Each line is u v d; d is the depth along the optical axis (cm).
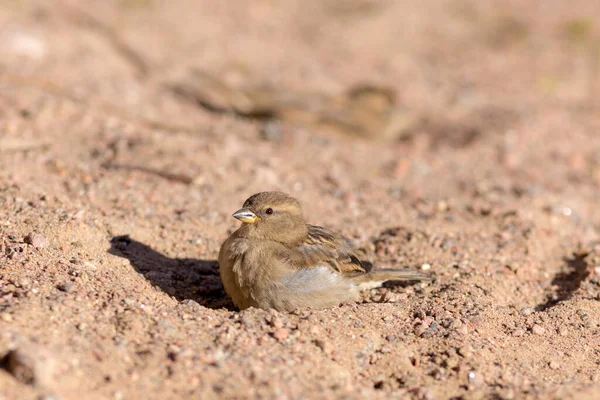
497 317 1024
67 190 1276
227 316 927
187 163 1460
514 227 1345
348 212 1397
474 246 1255
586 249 1288
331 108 1903
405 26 2959
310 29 2880
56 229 1075
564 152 1866
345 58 2595
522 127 1978
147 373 773
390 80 2381
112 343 811
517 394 823
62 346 783
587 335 1001
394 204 1449
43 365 723
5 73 1823
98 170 1377
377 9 3084
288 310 1010
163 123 1738
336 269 1033
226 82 2122
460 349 907
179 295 1054
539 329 998
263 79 2252
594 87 2439
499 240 1288
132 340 827
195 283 1101
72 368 757
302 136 1778
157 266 1110
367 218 1373
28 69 1897
